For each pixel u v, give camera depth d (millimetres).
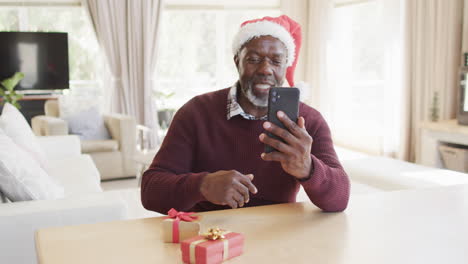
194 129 1379
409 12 4777
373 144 5551
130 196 3473
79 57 5980
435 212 1109
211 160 1368
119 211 1672
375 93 5551
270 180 1356
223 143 1371
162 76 6246
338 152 5418
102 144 4305
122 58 5898
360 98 5832
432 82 4613
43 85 5832
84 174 2887
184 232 909
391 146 5152
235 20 6301
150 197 1230
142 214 3033
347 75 6047
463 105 3959
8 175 1733
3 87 5719
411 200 1211
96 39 5840
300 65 6516
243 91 1321
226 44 6320
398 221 1044
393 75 5020
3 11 5676
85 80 6031
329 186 1089
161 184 1210
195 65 6312
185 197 1137
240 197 1069
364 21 5688
